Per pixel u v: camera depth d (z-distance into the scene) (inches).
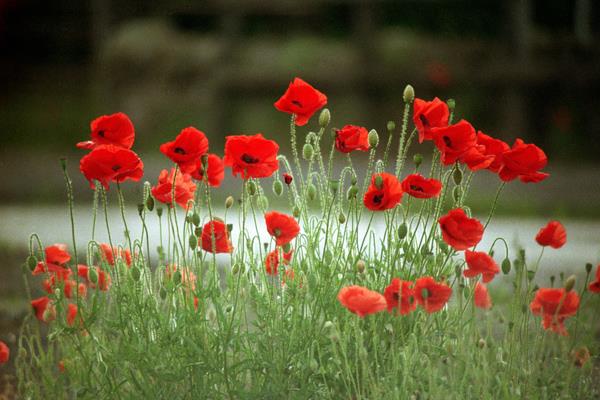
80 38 1700.3
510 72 1278.3
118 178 284.4
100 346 285.7
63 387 306.7
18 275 596.7
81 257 557.9
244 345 289.3
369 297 254.8
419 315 291.7
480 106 1298.0
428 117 289.4
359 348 273.1
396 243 303.3
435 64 1280.8
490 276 288.2
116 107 1378.0
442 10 1396.4
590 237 781.9
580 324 349.4
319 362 281.7
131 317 287.3
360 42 1296.8
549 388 304.3
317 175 298.5
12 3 1699.1
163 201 293.0
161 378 275.6
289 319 295.1
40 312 308.8
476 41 1331.2
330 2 1321.4
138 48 1369.3
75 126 1572.3
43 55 1705.2
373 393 266.4
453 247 282.5
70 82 1664.6
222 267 546.9
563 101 1300.4
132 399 282.4
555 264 644.1
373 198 279.6
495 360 301.1
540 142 1307.8
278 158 291.9
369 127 1285.7
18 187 1123.9
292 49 1321.4
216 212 903.7
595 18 1403.8
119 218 905.5
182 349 283.4
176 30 1437.0
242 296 296.5
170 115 1350.9
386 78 1279.5
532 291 304.3
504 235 802.2
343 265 299.1
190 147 278.1
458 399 278.5
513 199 994.1
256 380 286.7
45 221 890.7
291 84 290.0
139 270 286.2
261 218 861.2
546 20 1430.9
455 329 291.6
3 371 380.8
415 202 771.4
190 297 282.5
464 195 292.5
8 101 1642.5
